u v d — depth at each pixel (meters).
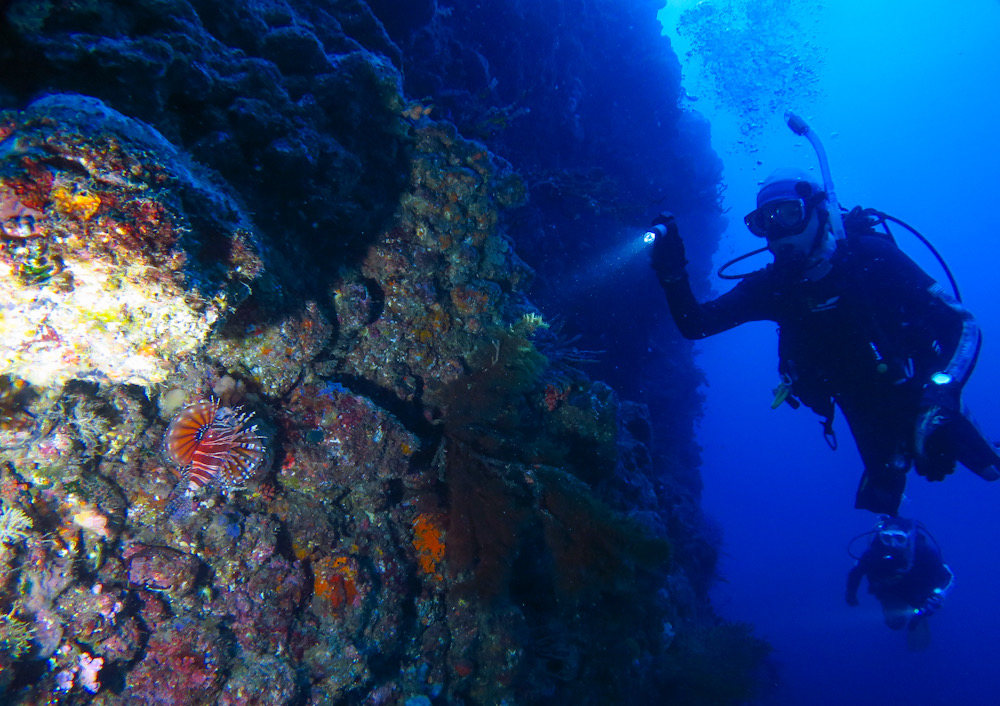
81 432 2.37
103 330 1.80
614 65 10.23
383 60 3.29
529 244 7.11
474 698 3.36
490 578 3.14
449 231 3.56
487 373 3.28
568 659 3.80
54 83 1.92
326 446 2.82
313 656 2.81
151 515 2.55
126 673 2.51
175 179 1.74
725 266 4.12
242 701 2.59
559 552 3.18
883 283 3.61
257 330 2.54
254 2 2.84
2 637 2.26
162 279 1.73
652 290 9.77
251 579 2.73
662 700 5.30
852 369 3.70
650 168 11.09
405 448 2.99
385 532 3.19
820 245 3.69
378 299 3.49
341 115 3.04
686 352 13.38
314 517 2.93
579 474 4.12
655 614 4.27
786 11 15.58
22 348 1.81
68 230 1.55
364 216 3.22
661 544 2.98
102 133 1.58
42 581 2.35
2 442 2.26
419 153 3.53
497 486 3.21
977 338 3.32
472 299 3.59
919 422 3.29
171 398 2.52
